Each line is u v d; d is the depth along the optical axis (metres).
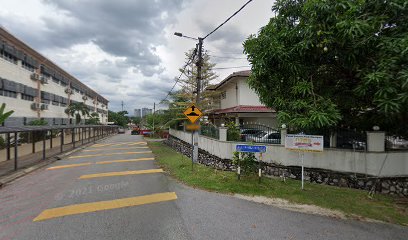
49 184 7.56
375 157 6.88
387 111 4.86
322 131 7.74
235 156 8.06
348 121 7.50
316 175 7.70
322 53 5.84
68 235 3.97
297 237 3.88
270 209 5.17
